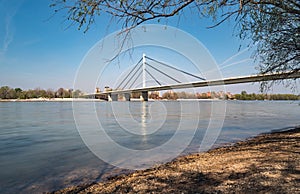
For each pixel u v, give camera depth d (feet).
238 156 25.22
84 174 24.27
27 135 54.49
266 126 70.95
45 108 183.32
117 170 25.58
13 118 100.94
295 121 87.97
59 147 40.34
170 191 16.12
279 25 24.43
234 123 80.94
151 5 10.86
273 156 23.13
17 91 352.90
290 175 16.87
